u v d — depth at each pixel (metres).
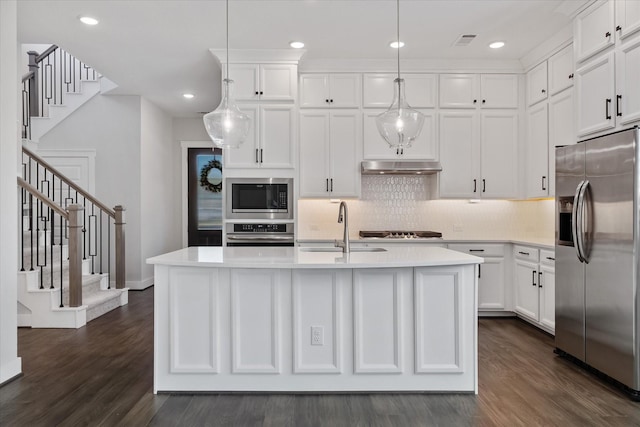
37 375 3.15
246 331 2.84
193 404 2.69
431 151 5.14
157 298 2.86
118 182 6.43
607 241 2.97
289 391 2.84
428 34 4.33
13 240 3.09
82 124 6.39
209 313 2.84
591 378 3.08
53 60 6.77
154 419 2.48
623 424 2.41
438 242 4.88
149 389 2.91
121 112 6.40
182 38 4.35
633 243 2.74
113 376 3.14
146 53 4.73
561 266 3.52
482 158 5.15
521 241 4.62
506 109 5.16
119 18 3.89
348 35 4.33
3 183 3.00
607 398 2.75
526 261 4.51
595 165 3.10
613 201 2.92
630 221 2.76
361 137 5.11
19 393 2.84
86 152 6.38
